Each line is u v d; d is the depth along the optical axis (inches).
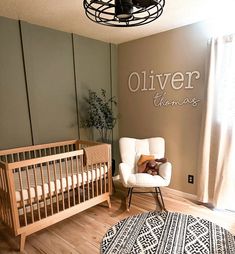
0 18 91.5
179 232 79.0
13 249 77.4
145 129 133.1
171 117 118.9
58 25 104.7
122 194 123.3
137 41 129.4
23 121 102.2
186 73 109.7
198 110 107.4
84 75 126.0
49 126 112.3
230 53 92.2
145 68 127.6
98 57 132.4
